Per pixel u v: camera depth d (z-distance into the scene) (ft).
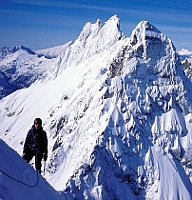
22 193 36.52
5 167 37.47
